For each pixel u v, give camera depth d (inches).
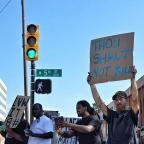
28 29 560.7
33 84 572.4
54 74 590.2
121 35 311.1
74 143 521.3
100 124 333.1
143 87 1409.9
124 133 272.4
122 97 280.4
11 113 460.8
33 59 556.7
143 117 1387.8
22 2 649.0
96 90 309.4
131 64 301.3
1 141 576.4
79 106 336.8
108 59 312.5
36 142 396.8
